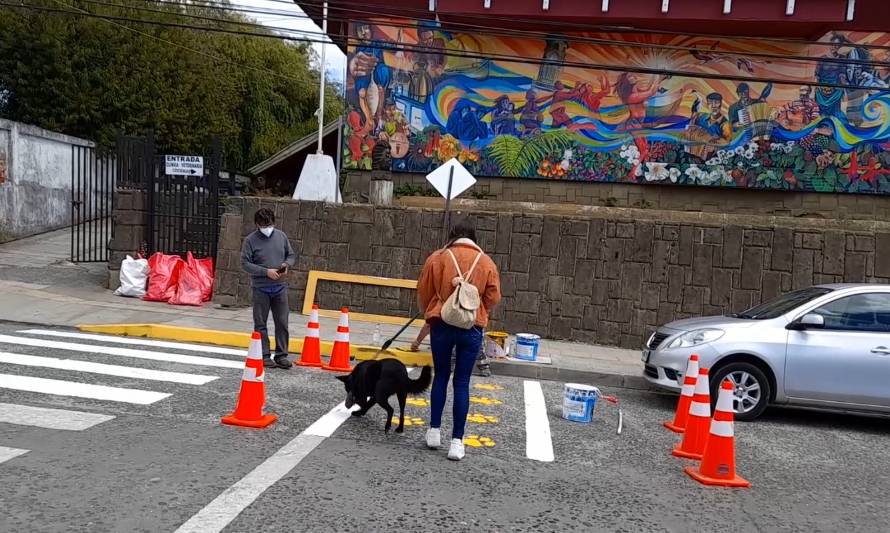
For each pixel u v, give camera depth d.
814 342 7.29
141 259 12.34
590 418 6.92
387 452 5.33
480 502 4.43
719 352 7.38
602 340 11.74
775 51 15.01
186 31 26.05
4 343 8.49
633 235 11.66
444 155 15.62
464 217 12.00
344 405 6.67
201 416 5.91
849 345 7.23
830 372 7.21
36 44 22.47
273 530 3.77
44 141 18.55
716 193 15.34
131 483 4.31
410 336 10.97
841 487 5.37
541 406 7.50
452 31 14.54
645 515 4.44
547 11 14.80
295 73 33.59
